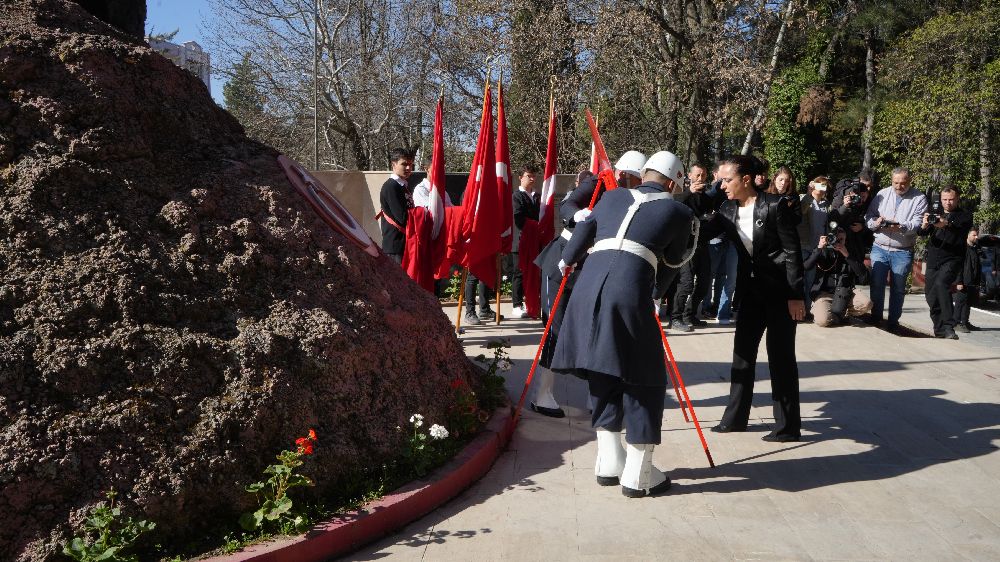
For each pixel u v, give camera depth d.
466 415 5.12
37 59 4.51
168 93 5.02
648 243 4.49
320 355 4.36
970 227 9.52
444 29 24.69
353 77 26.14
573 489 4.63
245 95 26.09
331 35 25.14
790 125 30.06
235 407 3.98
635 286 4.40
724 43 20.20
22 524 3.40
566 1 21.09
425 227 8.37
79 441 3.61
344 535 3.84
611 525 4.12
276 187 5.07
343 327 4.57
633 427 4.40
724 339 8.98
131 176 4.51
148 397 3.84
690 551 3.82
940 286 9.53
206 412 3.94
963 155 19.75
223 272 4.43
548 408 6.07
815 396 6.57
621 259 4.46
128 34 5.53
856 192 9.62
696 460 5.11
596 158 6.84
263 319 4.40
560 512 4.30
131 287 4.07
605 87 21.95
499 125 8.46
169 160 4.80
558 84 20.77
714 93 20.86
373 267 5.35
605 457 4.66
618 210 4.60
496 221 8.18
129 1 6.02
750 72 19.89
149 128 4.81
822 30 29.17
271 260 4.62
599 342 4.34
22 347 3.74
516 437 5.55
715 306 10.52
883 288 10.06
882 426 5.74
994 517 4.19
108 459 3.62
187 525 3.72
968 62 20.53
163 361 3.95
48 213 4.15
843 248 9.27
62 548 3.39
